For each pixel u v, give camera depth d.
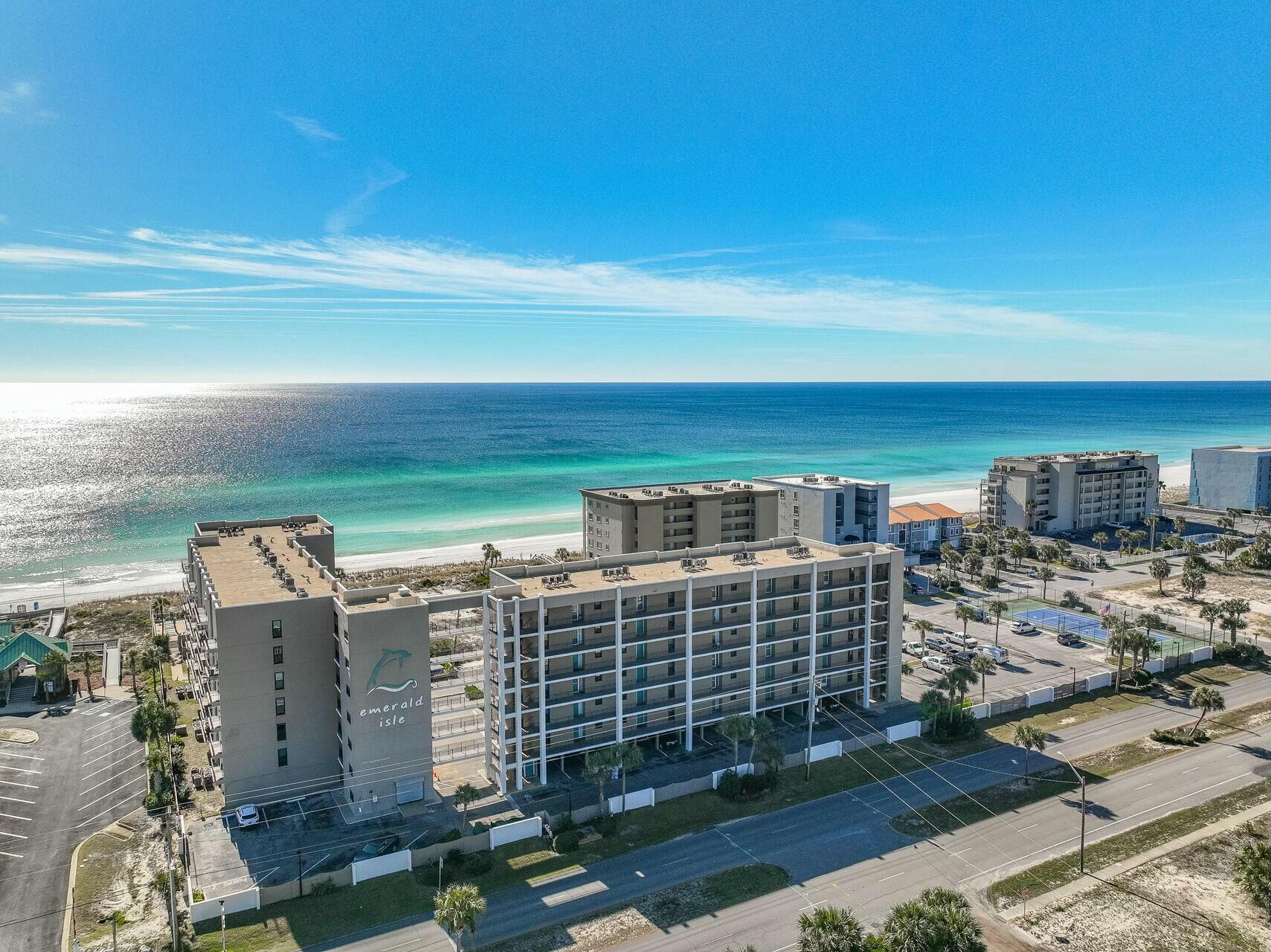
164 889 66.00
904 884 67.44
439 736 97.25
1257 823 75.88
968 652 124.56
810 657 99.56
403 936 60.81
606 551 144.75
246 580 90.38
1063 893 65.75
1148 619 125.88
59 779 86.12
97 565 189.75
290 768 81.38
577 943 59.94
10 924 62.41
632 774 86.75
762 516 148.12
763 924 62.06
